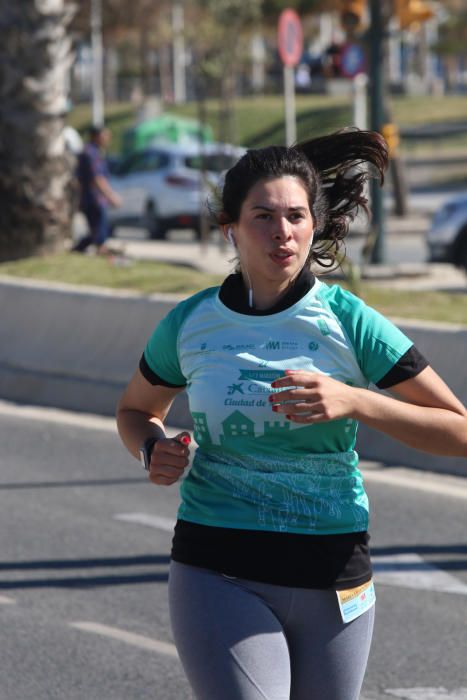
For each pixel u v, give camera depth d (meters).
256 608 9.54
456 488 25.94
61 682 15.91
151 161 80.38
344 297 9.91
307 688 9.79
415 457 27.84
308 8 152.38
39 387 35.81
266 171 9.73
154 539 22.12
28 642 17.28
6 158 47.06
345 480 9.82
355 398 9.32
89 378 34.91
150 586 19.64
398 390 9.81
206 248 67.56
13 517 23.55
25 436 31.03
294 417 9.25
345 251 11.08
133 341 34.16
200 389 9.87
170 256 65.75
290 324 9.79
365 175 10.91
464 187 116.50
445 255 54.88
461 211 54.56
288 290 9.84
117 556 21.11
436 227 55.16
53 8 46.88
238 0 88.44
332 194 10.93
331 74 66.62
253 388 9.69
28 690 15.66
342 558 9.68
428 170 128.50
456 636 17.62
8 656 16.77
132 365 34.00
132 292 35.75
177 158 79.44
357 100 69.94
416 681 16.02
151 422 10.74
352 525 9.76
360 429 29.16
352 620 9.73
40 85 47.00
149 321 33.91
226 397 9.74
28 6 46.53
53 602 18.91
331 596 9.66
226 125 75.62
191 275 42.16
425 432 9.54
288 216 9.75
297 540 9.62
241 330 9.85
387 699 15.42
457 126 157.00
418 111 172.00
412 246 75.69
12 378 36.69
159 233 79.62
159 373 10.49
